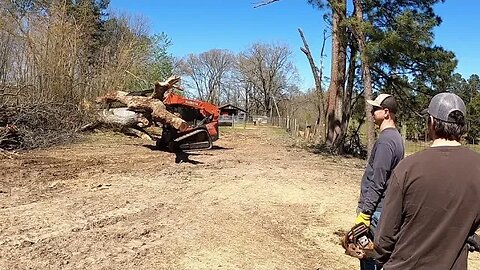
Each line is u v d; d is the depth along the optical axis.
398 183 2.60
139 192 9.44
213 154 16.72
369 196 3.97
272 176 12.62
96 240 6.35
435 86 20.17
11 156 12.50
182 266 5.67
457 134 2.65
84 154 14.16
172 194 9.47
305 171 14.27
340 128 23.12
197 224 7.46
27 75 16.61
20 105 14.12
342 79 23.27
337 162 18.11
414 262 2.54
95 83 19.09
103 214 7.62
